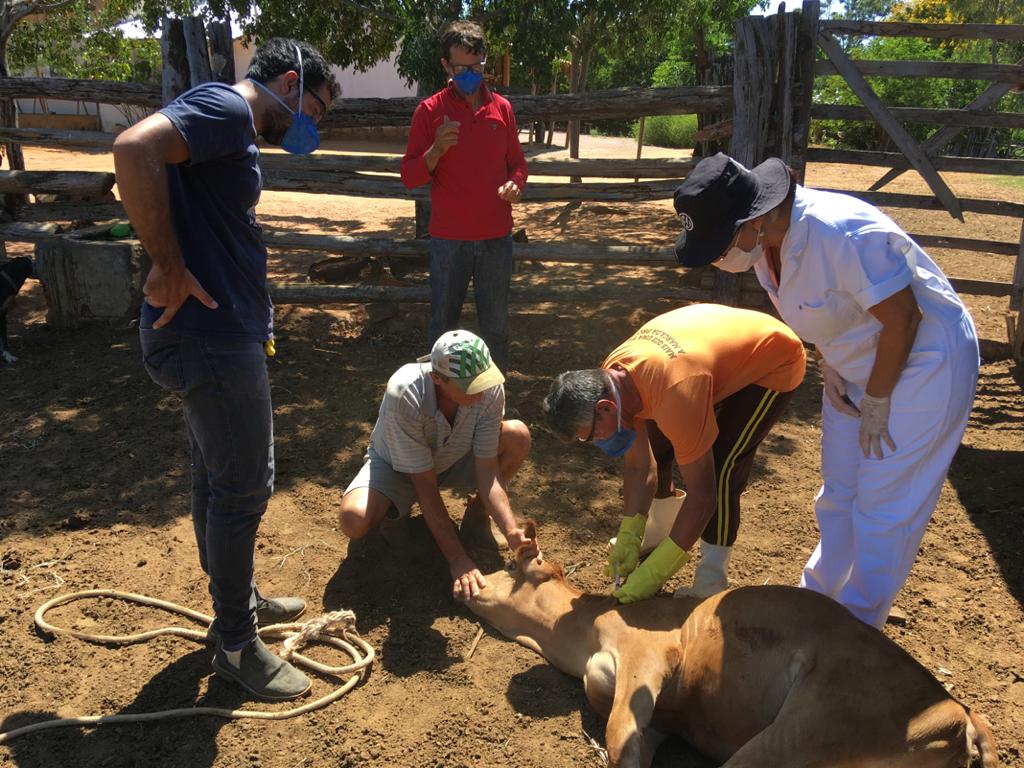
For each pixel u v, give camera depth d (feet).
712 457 10.32
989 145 76.74
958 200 23.31
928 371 9.25
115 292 23.43
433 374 11.39
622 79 121.80
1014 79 22.21
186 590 12.41
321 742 9.80
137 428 17.75
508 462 13.47
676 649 9.68
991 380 21.79
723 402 11.28
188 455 16.57
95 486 15.28
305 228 39.60
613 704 9.41
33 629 11.47
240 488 9.66
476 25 17.54
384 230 39.24
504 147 18.24
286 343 23.11
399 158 24.45
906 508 9.65
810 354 23.48
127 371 20.90
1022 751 9.71
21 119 83.66
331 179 24.72
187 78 23.80
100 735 9.77
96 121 85.71
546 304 27.04
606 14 39.99
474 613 12.14
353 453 16.92
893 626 11.99
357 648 11.40
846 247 8.93
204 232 8.92
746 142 22.98
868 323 9.62
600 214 44.42
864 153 23.84
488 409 12.14
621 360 10.10
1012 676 10.99
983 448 17.83
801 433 18.51
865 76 23.13
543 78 39.60
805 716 8.22
